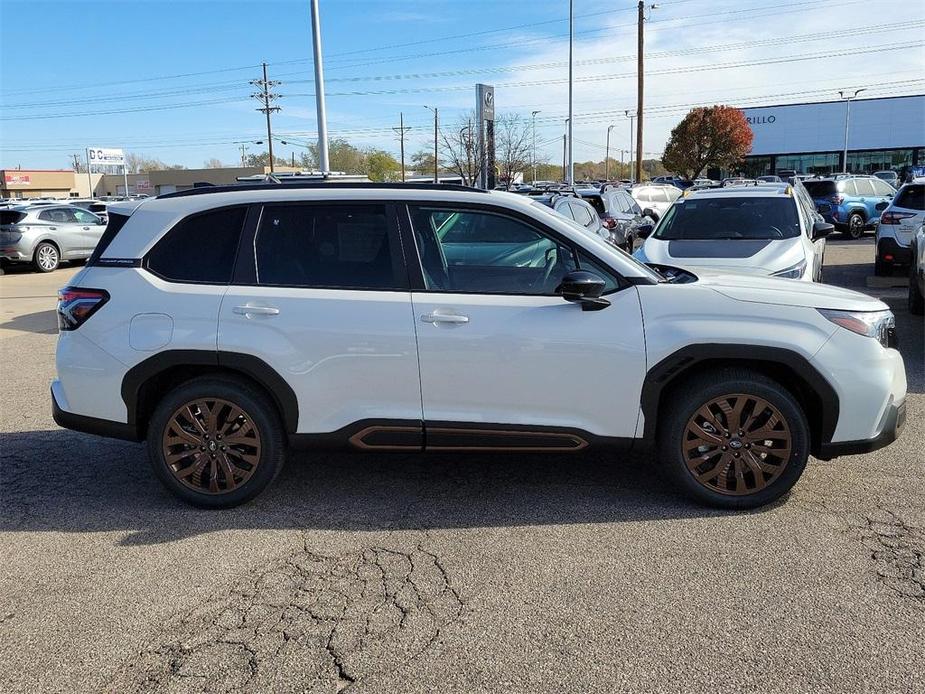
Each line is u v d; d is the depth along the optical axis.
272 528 4.04
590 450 4.10
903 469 4.65
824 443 4.01
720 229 8.52
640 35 35.28
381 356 4.02
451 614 3.17
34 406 6.57
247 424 4.17
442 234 4.13
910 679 2.70
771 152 60.56
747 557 3.60
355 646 2.96
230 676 2.79
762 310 3.93
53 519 4.20
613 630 3.03
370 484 4.62
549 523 4.02
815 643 2.91
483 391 4.01
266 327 4.05
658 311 3.96
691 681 2.71
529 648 2.92
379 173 77.06
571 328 3.94
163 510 4.30
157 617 3.20
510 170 51.12
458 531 3.96
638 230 18.00
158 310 4.12
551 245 4.12
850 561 3.54
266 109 59.03
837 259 15.95
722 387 3.96
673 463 4.08
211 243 4.21
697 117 57.84
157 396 4.38
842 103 57.66
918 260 8.90
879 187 22.11
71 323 4.23
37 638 3.06
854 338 3.93
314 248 4.16
